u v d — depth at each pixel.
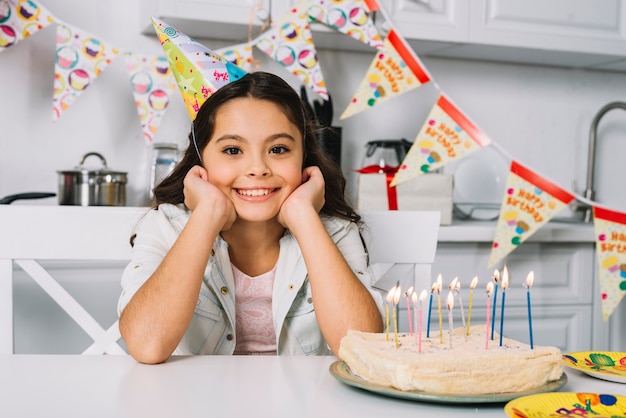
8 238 1.15
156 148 2.03
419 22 2.06
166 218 1.17
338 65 2.35
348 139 2.37
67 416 0.58
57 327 1.89
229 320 1.15
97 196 1.83
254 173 1.04
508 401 0.61
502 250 1.78
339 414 0.59
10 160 2.05
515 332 2.10
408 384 0.62
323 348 1.19
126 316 0.90
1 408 0.60
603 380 0.73
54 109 1.71
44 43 2.07
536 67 2.55
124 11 2.13
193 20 1.89
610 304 1.82
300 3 1.87
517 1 2.16
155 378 0.71
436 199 2.04
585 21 2.24
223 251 1.14
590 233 2.11
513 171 1.75
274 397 0.64
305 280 1.15
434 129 1.71
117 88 2.14
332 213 1.25
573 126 2.60
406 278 1.76
